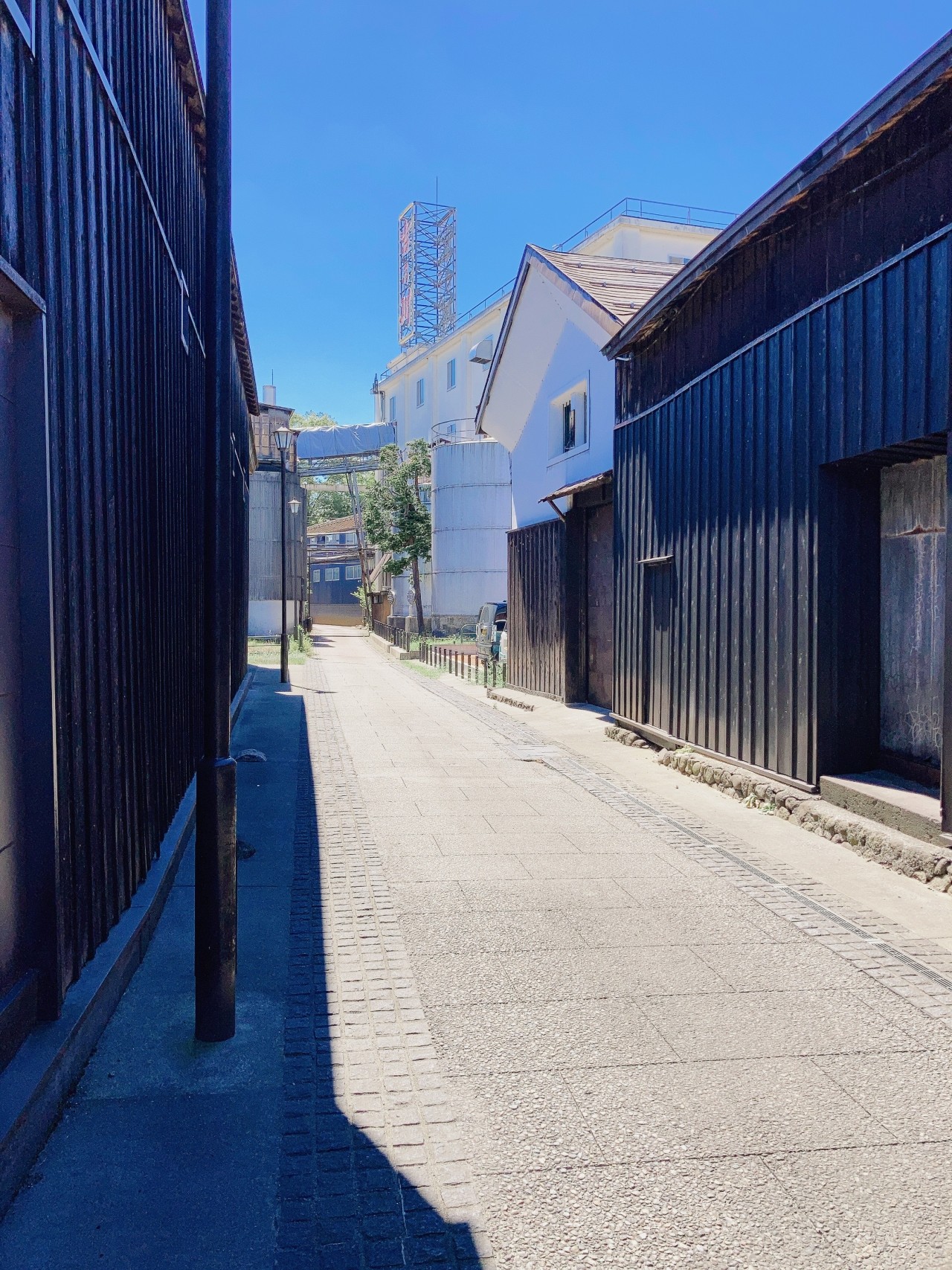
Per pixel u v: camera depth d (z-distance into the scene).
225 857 3.36
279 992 3.84
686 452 9.20
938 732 6.29
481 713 14.31
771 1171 2.64
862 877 5.55
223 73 3.37
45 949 2.95
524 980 4.00
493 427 19.14
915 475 6.45
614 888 5.34
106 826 3.80
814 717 6.79
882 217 5.99
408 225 56.38
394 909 4.94
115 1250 2.27
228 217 3.39
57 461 3.06
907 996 3.87
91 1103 2.92
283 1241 2.31
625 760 9.84
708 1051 3.37
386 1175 2.59
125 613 4.21
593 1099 3.02
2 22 2.58
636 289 14.05
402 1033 3.48
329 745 10.70
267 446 36.81
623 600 11.23
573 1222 2.40
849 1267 2.25
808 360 6.85
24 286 2.67
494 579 34.81
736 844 6.33
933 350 5.42
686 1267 2.24
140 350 4.69
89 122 3.56
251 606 36.72
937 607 6.26
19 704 2.84
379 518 38.44
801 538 6.95
